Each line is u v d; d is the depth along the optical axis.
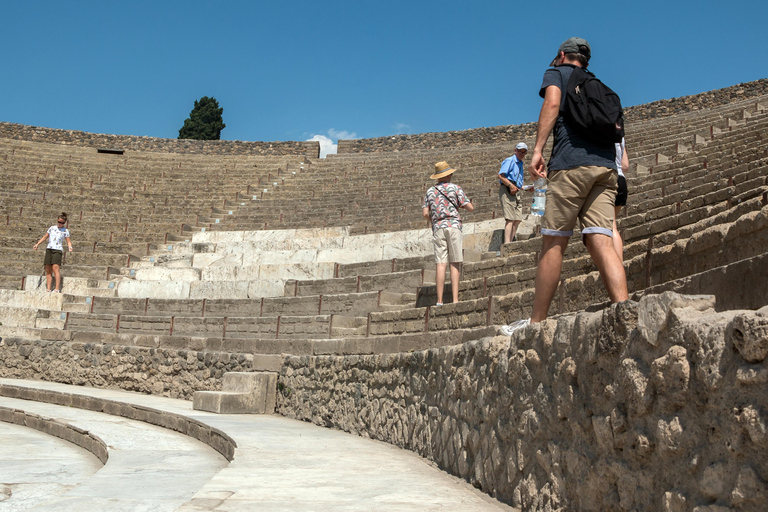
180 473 5.55
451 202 9.10
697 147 16.70
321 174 29.56
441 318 8.91
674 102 26.80
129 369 12.53
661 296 2.45
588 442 3.01
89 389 12.32
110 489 4.74
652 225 8.25
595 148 3.58
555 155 3.70
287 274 15.24
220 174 30.09
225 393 9.60
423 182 24.80
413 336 8.23
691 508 2.19
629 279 6.41
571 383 3.17
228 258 17.59
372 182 26.95
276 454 5.68
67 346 13.40
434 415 5.59
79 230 21.58
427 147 32.38
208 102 58.53
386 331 10.05
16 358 13.84
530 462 3.64
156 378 12.13
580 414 3.05
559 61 3.90
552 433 3.38
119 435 7.68
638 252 7.29
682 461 2.29
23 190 26.06
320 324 11.27
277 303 13.15
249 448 5.94
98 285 17.06
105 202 25.53
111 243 19.97
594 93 3.57
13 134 33.31
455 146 31.78
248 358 10.70
